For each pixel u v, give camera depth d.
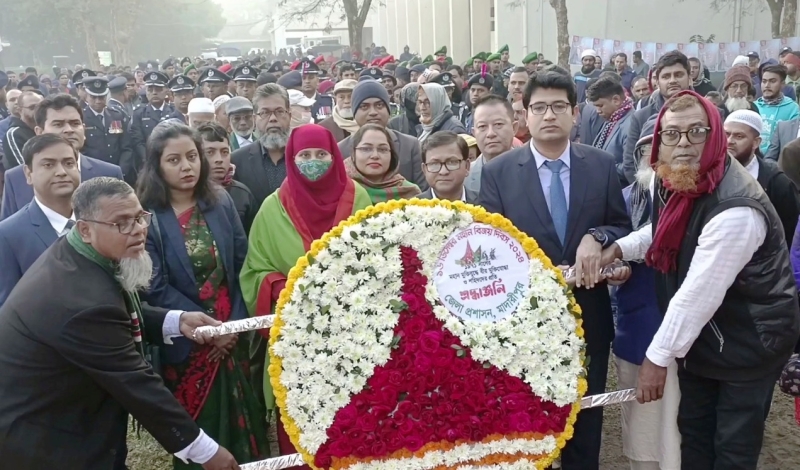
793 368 3.02
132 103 12.67
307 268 2.69
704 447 2.98
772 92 6.87
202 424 3.24
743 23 19.14
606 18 21.50
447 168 3.39
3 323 2.39
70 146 3.29
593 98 6.35
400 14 42.75
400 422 2.67
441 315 2.74
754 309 2.68
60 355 2.35
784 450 4.01
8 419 2.33
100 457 2.52
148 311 2.98
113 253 2.44
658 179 2.94
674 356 2.72
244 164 4.70
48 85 20.31
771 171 3.93
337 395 2.66
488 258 2.83
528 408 2.77
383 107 5.17
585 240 3.03
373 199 3.58
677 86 5.47
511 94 6.88
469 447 2.73
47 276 2.40
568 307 2.88
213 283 3.28
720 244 2.58
